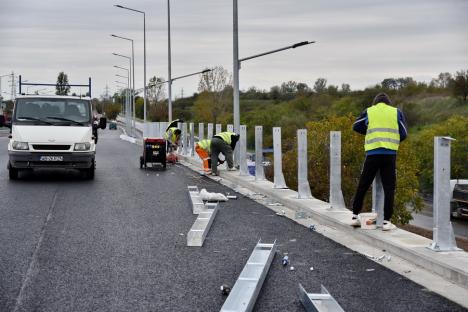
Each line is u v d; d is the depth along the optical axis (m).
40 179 17.38
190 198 12.91
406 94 89.75
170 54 35.31
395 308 5.71
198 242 8.47
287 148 54.84
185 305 5.80
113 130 106.56
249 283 6.12
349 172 42.50
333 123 44.91
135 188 15.43
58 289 6.30
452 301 5.92
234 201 13.16
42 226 9.93
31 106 17.19
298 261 7.55
